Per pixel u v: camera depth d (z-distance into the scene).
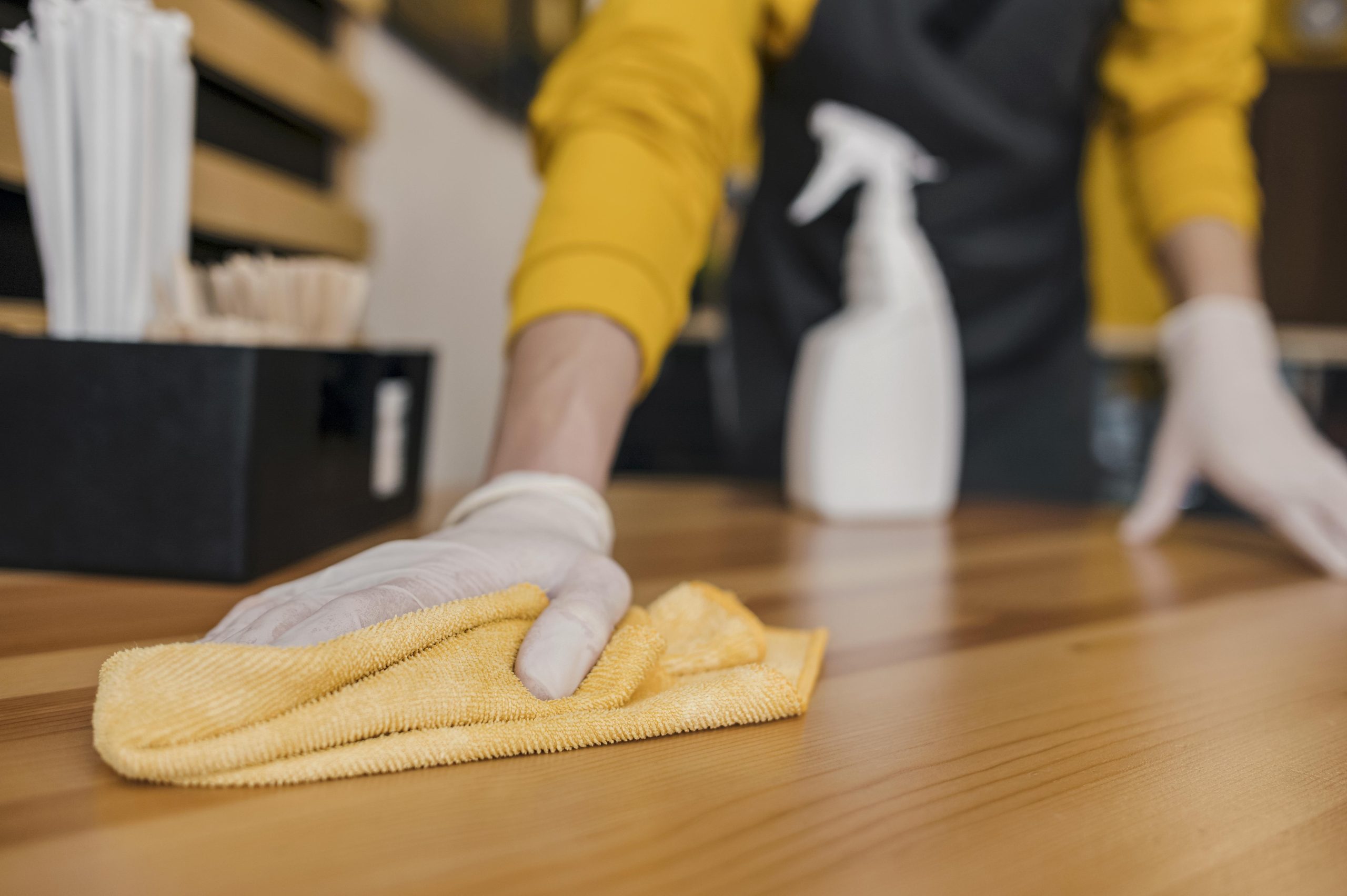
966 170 1.16
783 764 0.38
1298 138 1.99
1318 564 0.93
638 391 0.72
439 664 0.39
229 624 0.43
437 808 0.32
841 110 1.14
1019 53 1.11
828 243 1.21
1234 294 1.05
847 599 0.72
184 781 0.33
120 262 0.68
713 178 0.84
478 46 1.33
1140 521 1.05
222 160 0.88
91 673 0.47
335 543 0.82
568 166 0.74
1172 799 0.36
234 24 0.87
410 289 1.26
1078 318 1.29
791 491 1.20
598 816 0.32
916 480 1.14
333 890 0.26
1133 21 1.14
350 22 1.14
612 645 0.44
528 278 0.69
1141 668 0.56
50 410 0.66
